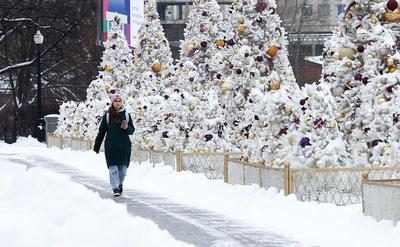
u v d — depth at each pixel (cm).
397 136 2098
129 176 2781
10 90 8231
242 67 2905
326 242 1448
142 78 4216
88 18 8175
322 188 1942
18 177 2006
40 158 4003
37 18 7788
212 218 1786
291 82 2966
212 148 2816
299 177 1938
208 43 3972
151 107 3231
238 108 2905
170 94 3041
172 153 2833
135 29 5897
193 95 3006
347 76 2327
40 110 6347
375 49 2258
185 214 1856
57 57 8112
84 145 4412
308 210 1786
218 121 2848
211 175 2706
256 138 2308
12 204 1766
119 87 4697
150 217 1808
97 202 1652
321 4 12094
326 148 2028
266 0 2948
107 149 2267
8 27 7869
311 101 2059
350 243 1424
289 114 2217
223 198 2106
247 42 2948
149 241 1283
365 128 2159
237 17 2964
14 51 8181
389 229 1504
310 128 2053
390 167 1964
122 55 4769
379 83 2139
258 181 2109
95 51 8275
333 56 2355
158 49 4472
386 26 2355
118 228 1345
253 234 1562
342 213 1717
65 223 1479
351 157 2119
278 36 2958
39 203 1727
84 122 4656
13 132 6944
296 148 2052
